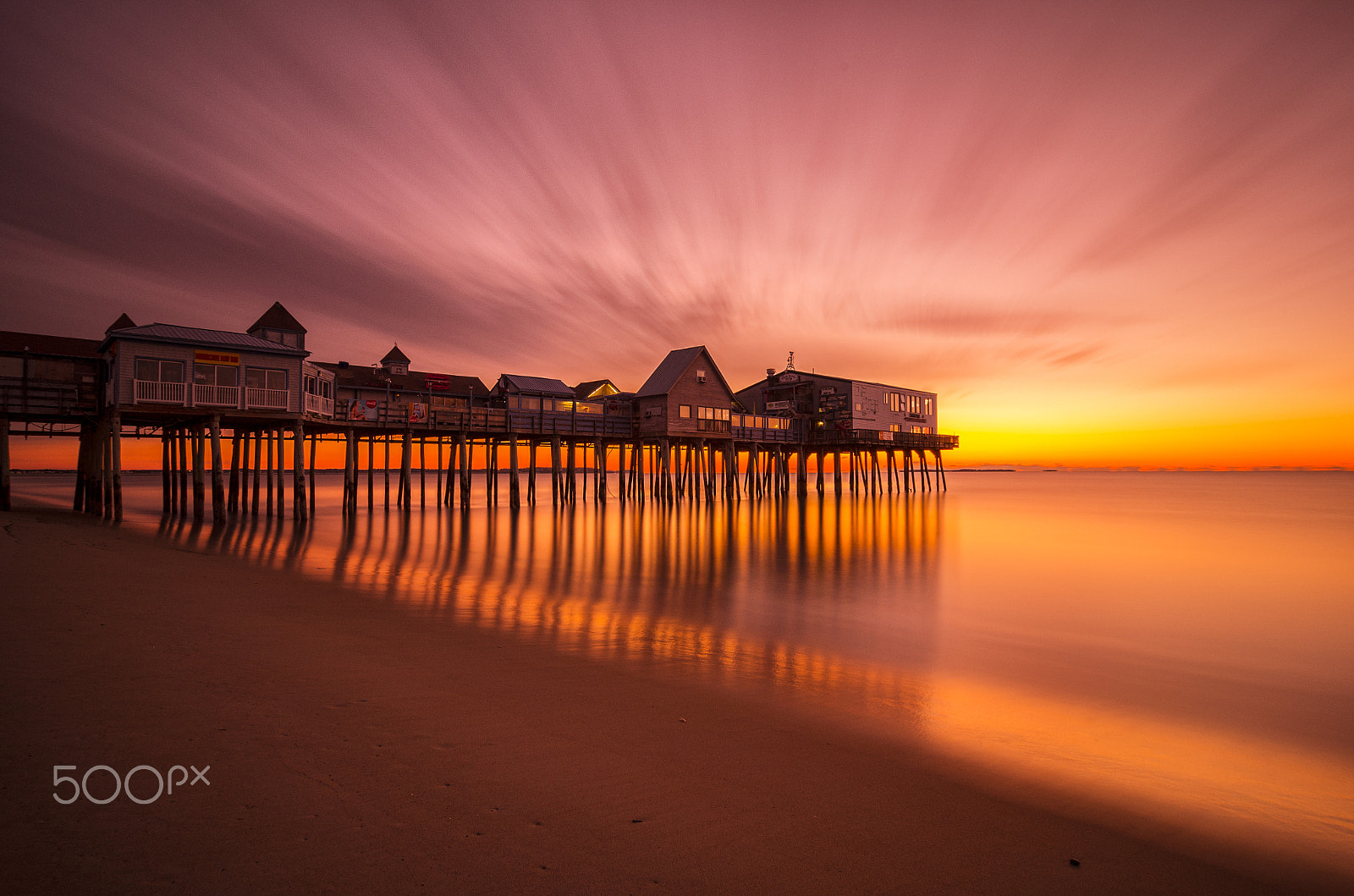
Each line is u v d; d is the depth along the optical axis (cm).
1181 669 1249
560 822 510
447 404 4838
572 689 879
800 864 481
